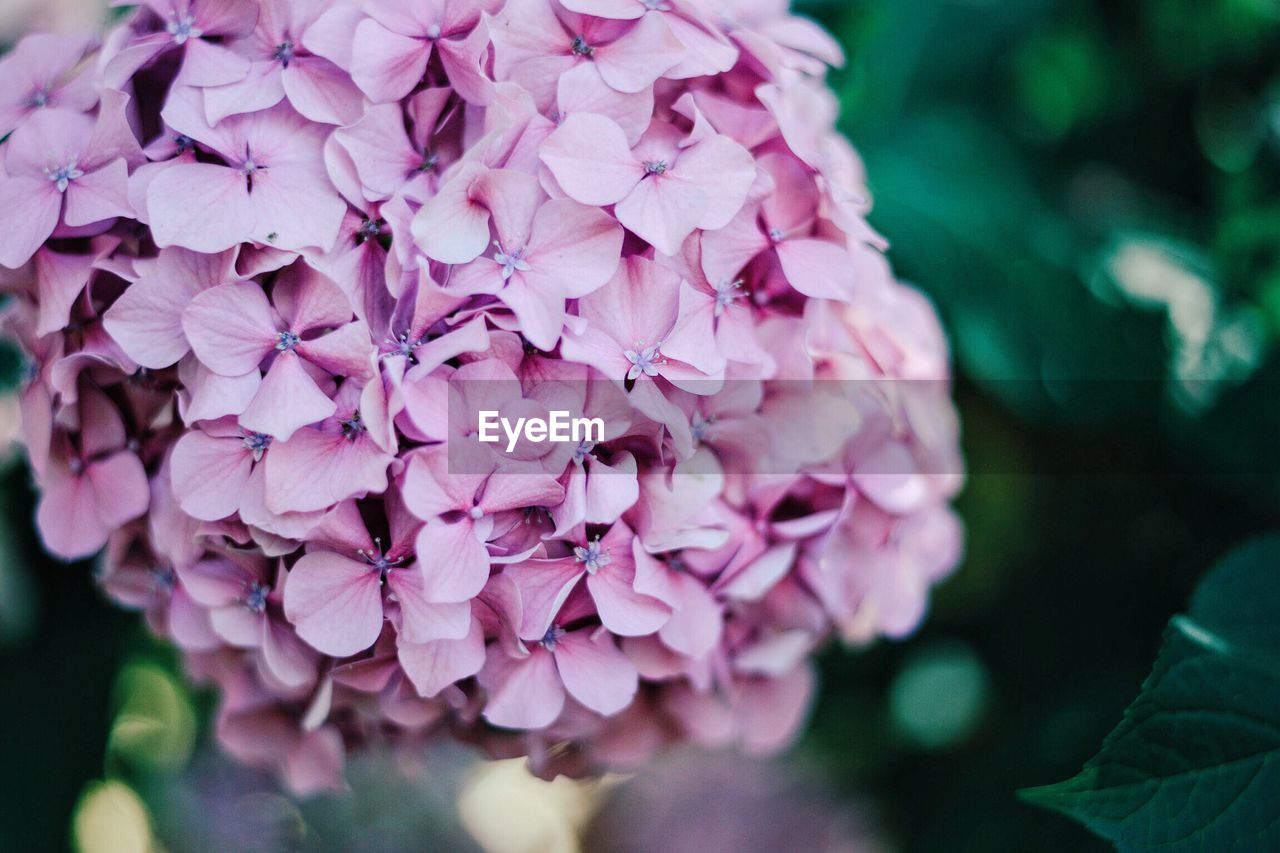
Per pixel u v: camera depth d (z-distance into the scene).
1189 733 0.34
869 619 0.41
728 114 0.35
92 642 0.47
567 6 0.34
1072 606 0.50
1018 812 0.47
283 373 0.33
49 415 0.35
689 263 0.34
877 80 0.48
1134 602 0.49
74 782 0.46
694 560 0.35
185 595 0.37
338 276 0.33
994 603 0.51
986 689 0.52
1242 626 0.37
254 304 0.33
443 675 0.33
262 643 0.35
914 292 0.42
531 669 0.34
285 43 0.34
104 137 0.34
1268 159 0.47
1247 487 0.46
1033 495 0.49
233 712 0.38
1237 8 0.48
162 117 0.34
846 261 0.35
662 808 0.79
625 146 0.34
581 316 0.33
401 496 0.33
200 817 0.56
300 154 0.34
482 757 0.38
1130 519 0.49
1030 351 0.46
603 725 0.37
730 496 0.35
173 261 0.34
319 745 0.38
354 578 0.33
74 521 0.36
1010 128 0.53
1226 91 0.49
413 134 0.34
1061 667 0.49
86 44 0.37
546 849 0.74
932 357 0.40
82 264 0.34
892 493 0.37
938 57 0.51
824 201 0.36
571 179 0.33
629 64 0.34
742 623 0.37
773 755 0.75
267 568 0.35
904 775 0.56
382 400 0.32
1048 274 0.47
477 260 0.33
